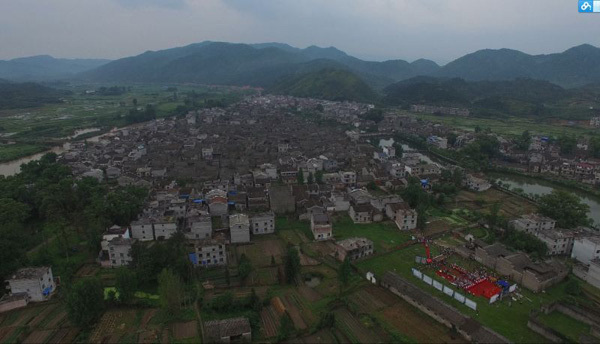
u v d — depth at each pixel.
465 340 86.25
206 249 117.56
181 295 99.62
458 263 122.69
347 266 102.50
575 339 85.69
